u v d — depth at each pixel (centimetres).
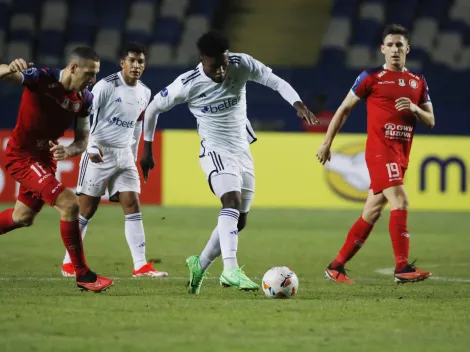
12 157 2505
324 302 2331
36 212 2611
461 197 6506
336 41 9162
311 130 7325
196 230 4931
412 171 6481
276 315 2073
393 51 2911
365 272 3419
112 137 3134
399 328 1917
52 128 2478
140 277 3081
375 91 2923
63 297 2361
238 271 2428
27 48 8794
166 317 2019
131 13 9294
